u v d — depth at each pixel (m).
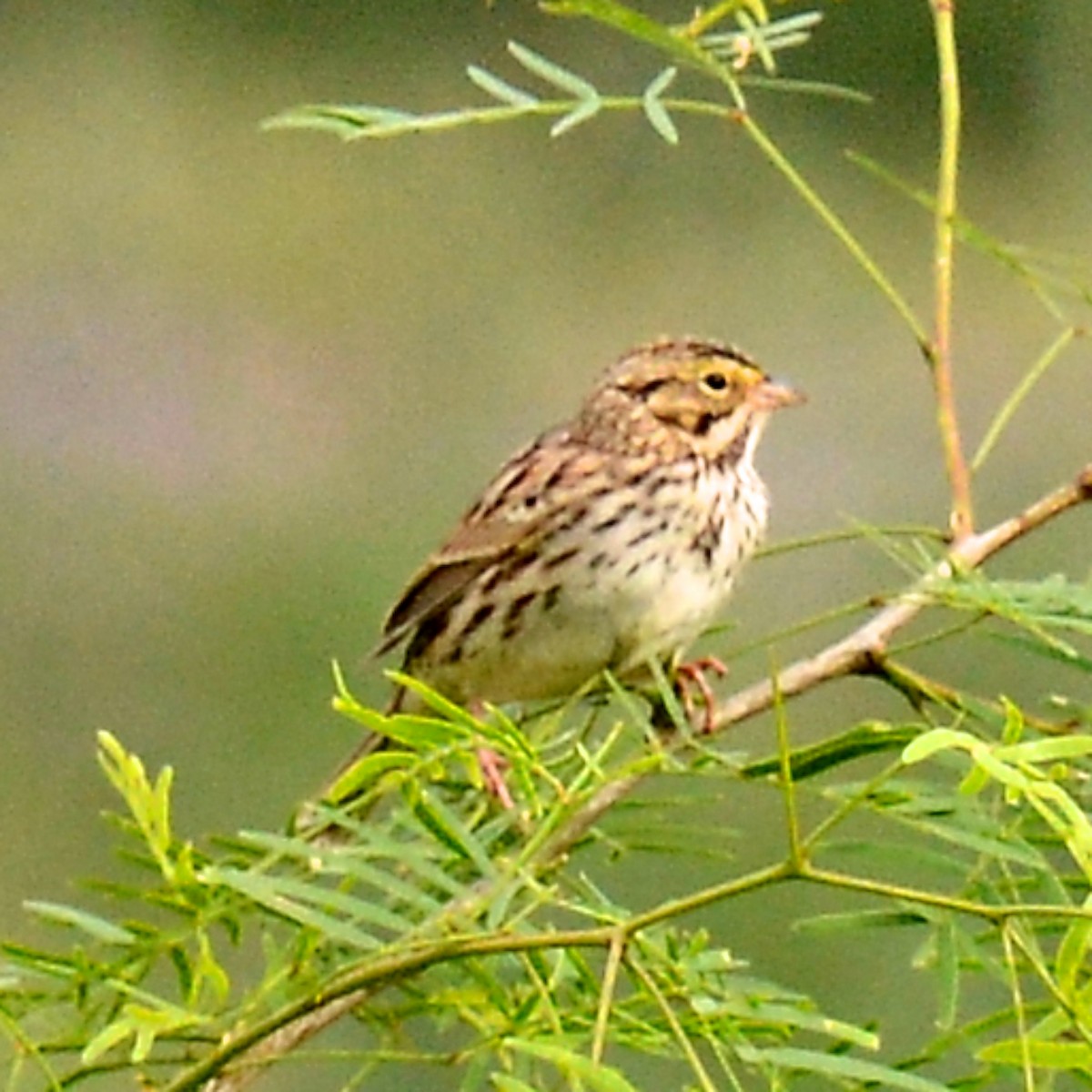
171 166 16.52
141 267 16.25
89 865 13.48
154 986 7.86
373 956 5.98
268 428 15.81
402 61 16.77
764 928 11.62
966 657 13.25
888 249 16.02
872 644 7.46
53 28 16.67
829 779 12.14
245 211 16.39
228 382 15.95
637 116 16.50
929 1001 11.22
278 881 6.03
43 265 16.19
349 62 16.78
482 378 16.14
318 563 15.09
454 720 6.21
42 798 13.84
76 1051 6.65
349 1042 11.17
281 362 16.06
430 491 15.70
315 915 6.01
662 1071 9.56
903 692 7.46
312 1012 6.11
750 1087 9.20
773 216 16.23
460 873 6.83
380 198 16.45
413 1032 10.81
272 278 16.28
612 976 5.75
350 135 7.12
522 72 16.73
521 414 16.03
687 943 6.69
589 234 16.47
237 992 9.46
